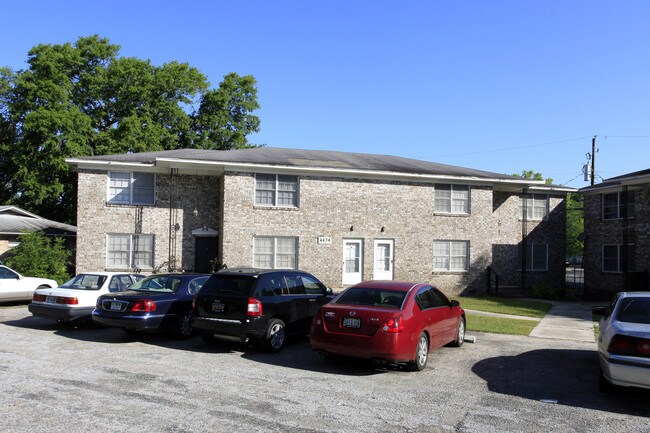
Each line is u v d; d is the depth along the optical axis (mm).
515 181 25172
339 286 22516
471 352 10578
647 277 22594
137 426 5797
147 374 8234
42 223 26797
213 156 21734
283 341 10453
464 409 6734
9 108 33062
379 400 7059
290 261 22078
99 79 35000
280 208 21906
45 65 32219
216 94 38281
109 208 21578
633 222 24578
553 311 18750
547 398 7359
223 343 11125
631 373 6848
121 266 21750
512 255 27422
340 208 22719
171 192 22328
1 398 6797
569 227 55719
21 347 10344
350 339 8539
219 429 5762
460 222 24578
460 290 24422
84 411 6297
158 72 36844
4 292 16672
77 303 12320
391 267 23453
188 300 11680
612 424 6262
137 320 10797
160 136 34688
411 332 8602
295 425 5957
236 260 21203
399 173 23250
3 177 35688
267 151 24891
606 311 8961
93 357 9484
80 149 30891
